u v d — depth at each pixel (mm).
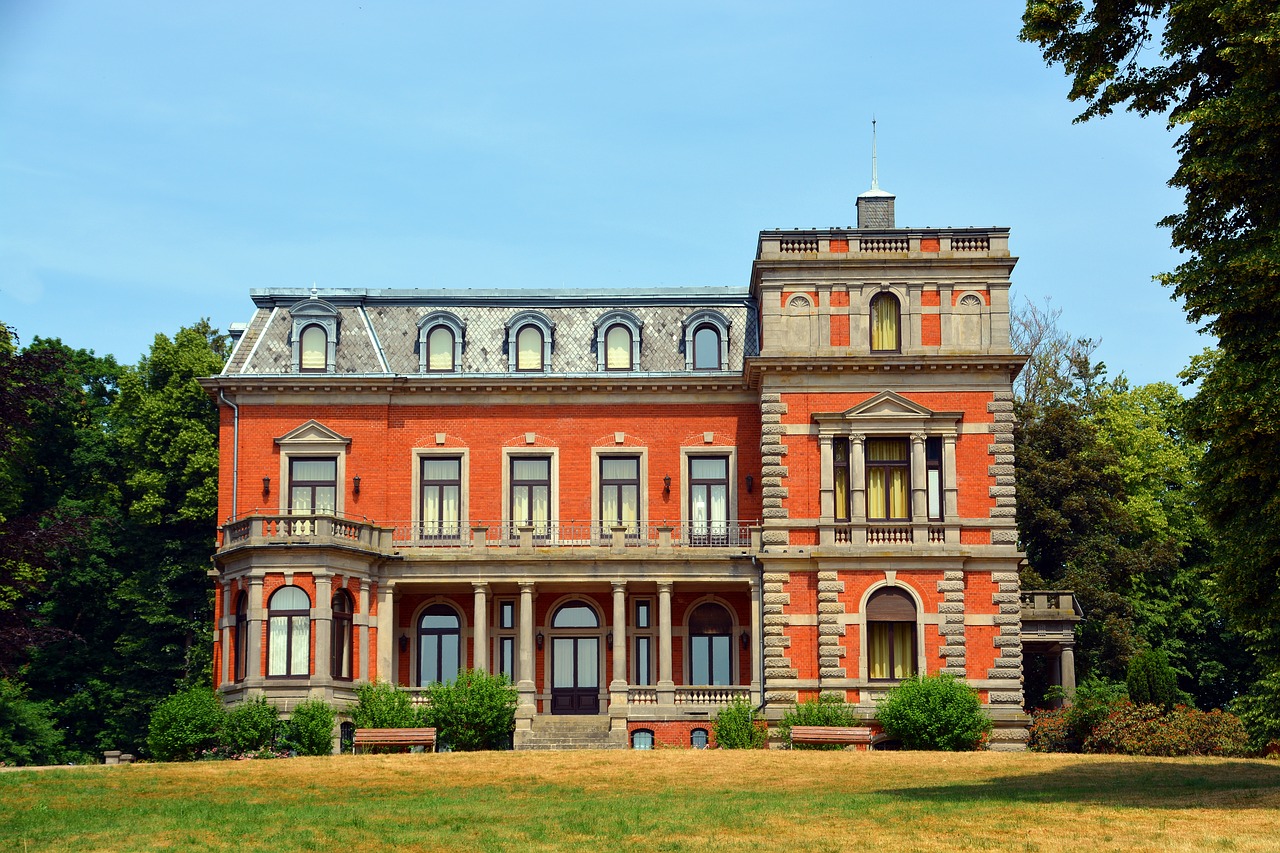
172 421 68062
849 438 50562
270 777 37500
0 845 28016
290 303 54969
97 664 66438
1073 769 36938
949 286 51312
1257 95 28250
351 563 49906
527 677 50750
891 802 31109
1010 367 50656
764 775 37062
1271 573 29984
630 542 52750
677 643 52781
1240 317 29375
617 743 49375
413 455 53250
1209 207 30031
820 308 51250
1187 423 30547
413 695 49500
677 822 29344
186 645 66625
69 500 67312
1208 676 66250
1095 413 72188
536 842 27688
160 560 67062
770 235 51656
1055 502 65125
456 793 35000
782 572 50250
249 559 48906
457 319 54500
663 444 53562
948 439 50469
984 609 49781
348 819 30547
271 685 47969
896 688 48406
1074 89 31266
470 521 52938
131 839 28500
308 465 52875
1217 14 28516
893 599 49844
